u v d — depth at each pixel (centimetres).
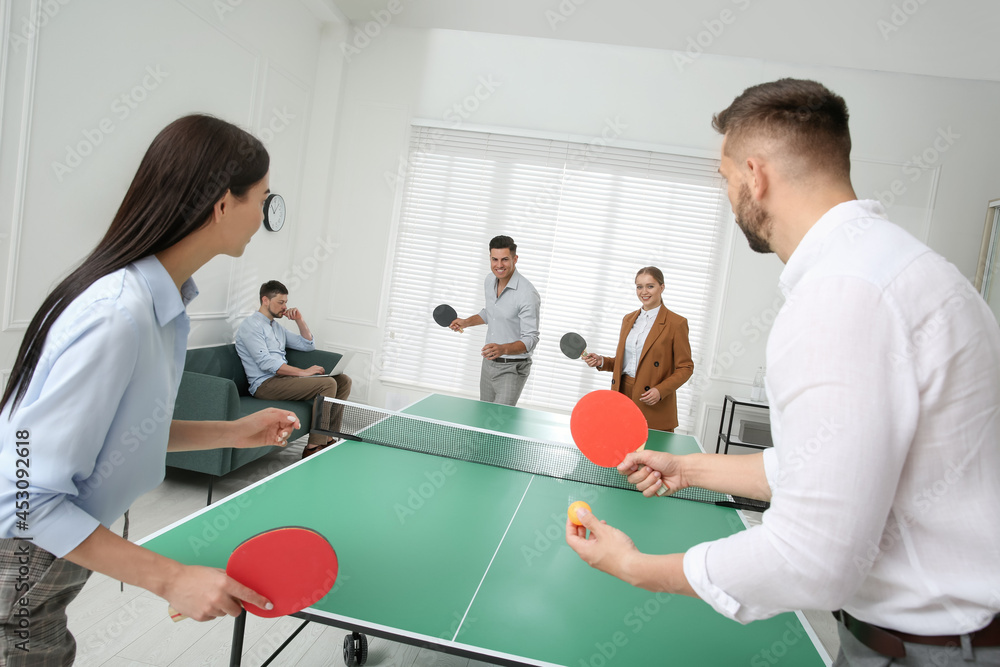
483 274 568
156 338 104
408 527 176
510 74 552
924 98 509
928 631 84
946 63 478
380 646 243
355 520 177
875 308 78
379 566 151
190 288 117
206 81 412
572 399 560
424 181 569
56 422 90
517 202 561
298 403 462
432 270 573
